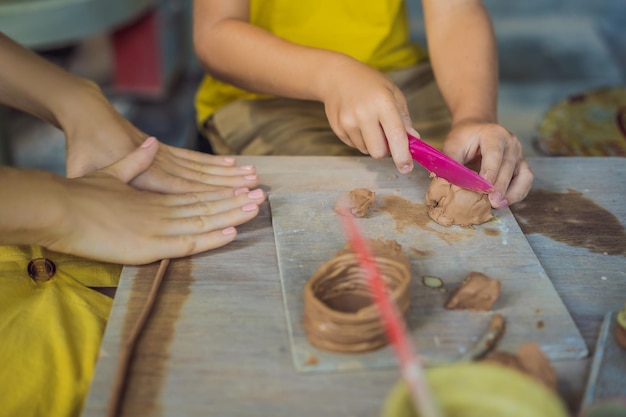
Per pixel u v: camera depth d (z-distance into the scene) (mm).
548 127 1609
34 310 844
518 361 648
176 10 2590
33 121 2381
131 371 676
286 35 1436
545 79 2414
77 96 1066
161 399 649
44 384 768
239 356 697
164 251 831
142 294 788
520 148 1008
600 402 632
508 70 2471
